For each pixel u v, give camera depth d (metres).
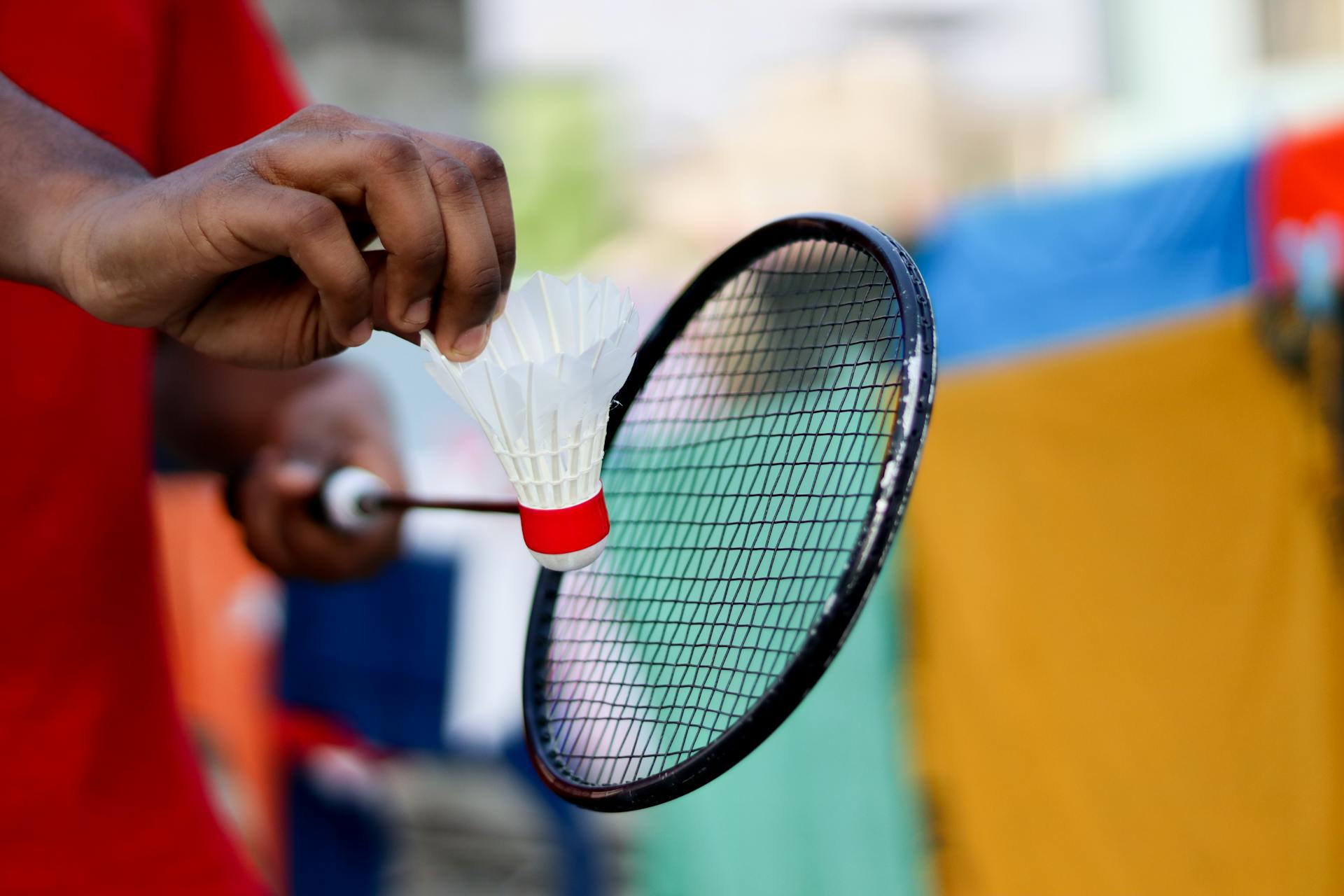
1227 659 3.25
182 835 1.22
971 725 3.20
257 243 0.73
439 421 3.06
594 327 0.78
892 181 4.49
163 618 1.27
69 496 1.11
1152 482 3.21
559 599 1.03
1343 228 3.06
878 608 3.17
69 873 1.12
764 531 1.00
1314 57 6.23
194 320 0.85
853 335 0.89
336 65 5.77
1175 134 6.09
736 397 0.96
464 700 2.99
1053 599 3.21
